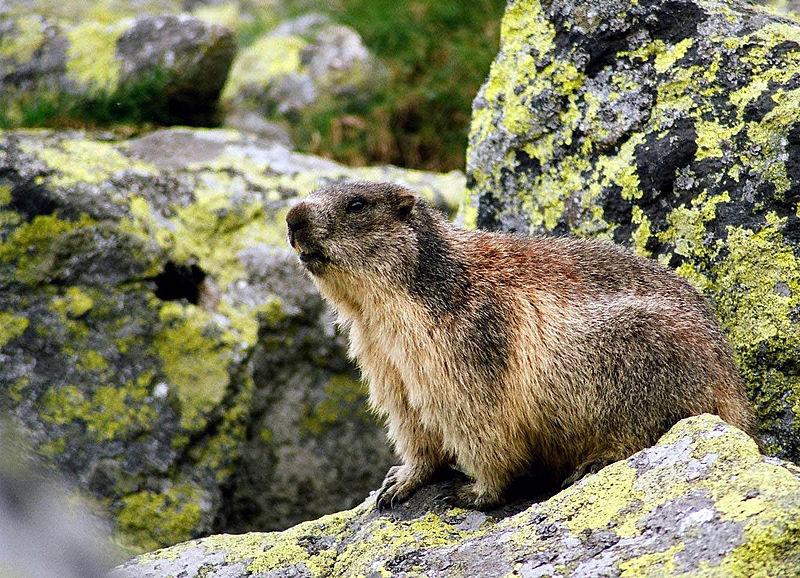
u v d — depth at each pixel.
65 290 23.72
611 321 15.90
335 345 25.03
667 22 19.11
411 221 16.92
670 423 15.58
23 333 23.33
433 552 13.65
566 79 19.72
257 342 24.44
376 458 25.06
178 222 25.33
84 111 31.00
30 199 24.11
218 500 23.25
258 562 15.11
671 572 11.26
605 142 19.27
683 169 18.52
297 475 24.48
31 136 27.00
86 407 22.95
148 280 23.98
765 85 17.97
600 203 19.23
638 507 12.72
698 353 15.70
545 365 16.11
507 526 13.61
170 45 31.88
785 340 17.39
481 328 16.33
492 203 20.55
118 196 24.58
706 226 18.22
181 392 23.45
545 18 20.11
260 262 25.41
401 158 34.16
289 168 27.67
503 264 16.83
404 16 37.94
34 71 32.00
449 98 35.00
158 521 22.55
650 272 16.83
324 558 14.99
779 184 17.59
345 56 36.47
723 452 12.94
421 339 16.47
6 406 22.61
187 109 32.50
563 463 16.70
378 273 16.77
